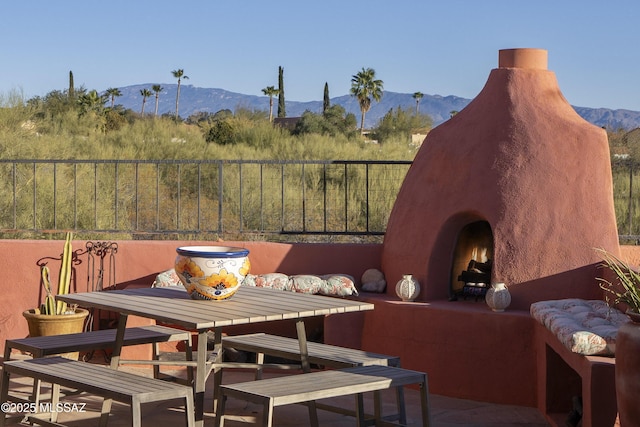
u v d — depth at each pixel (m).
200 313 5.25
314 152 25.17
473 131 7.70
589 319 5.88
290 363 8.05
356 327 7.91
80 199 14.92
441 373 7.23
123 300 5.82
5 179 14.66
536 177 7.29
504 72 7.75
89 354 8.20
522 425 6.40
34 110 20.09
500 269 7.23
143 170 18.22
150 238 14.72
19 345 6.17
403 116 36.94
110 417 6.38
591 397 5.21
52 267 8.62
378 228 16.03
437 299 7.73
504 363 6.95
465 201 7.52
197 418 5.47
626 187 14.73
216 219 16.45
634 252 8.37
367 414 6.27
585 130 7.38
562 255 7.11
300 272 8.58
